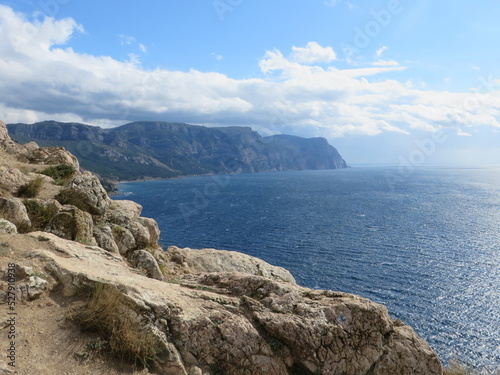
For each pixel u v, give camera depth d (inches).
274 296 323.3
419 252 2859.3
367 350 298.5
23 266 278.8
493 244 3164.4
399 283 2121.1
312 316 299.3
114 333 242.1
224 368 259.4
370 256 2716.5
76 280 278.8
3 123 1054.4
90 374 215.5
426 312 1737.2
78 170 816.3
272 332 285.6
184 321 268.7
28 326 233.3
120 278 301.7
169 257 602.2
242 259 651.5
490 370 1258.6
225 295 329.4
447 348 1423.5
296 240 3270.2
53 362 213.5
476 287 2076.8
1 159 727.1
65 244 374.3
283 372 271.7
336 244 3115.2
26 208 467.5
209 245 3080.7
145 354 239.8
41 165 749.9
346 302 317.4
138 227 581.9
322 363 282.5
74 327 246.1
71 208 486.0
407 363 301.9
